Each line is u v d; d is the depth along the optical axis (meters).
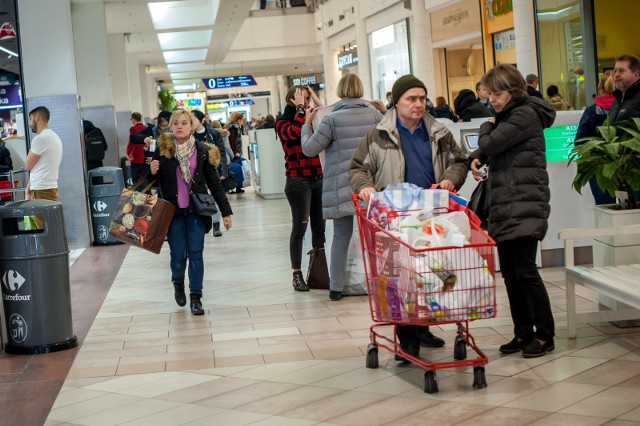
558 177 7.97
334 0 35.69
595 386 4.55
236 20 24.30
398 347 5.20
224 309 7.46
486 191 5.21
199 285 7.37
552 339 5.26
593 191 7.02
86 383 5.35
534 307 5.19
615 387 4.51
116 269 10.44
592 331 5.75
